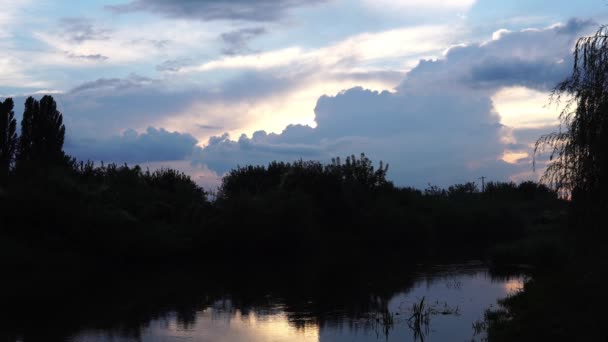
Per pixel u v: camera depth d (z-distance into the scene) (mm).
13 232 37656
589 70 14297
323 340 19828
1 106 55344
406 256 51875
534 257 42719
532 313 16812
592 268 14500
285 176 65688
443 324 21812
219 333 21047
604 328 13250
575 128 14289
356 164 75812
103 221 40875
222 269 41188
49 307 25328
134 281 33969
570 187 14539
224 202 52062
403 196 78625
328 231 63500
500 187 93562
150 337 20391
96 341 19703
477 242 69812
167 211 50750
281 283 34156
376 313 24578
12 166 49844
